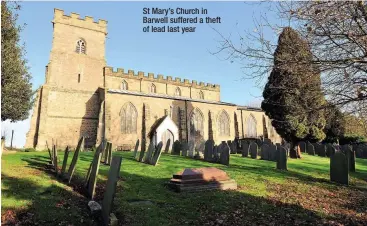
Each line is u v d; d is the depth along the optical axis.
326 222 6.25
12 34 18.39
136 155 17.50
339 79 4.81
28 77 21.56
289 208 7.14
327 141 30.47
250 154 19.19
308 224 6.09
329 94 4.95
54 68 34.09
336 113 5.64
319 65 4.70
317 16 4.24
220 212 6.61
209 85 48.44
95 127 34.41
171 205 6.93
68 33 35.94
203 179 8.59
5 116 20.55
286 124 19.08
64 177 8.86
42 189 7.25
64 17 36.00
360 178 12.27
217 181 8.75
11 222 5.19
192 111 38.22
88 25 37.44
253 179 10.44
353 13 4.04
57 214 5.76
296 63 4.79
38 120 31.44
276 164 14.37
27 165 11.21
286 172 12.55
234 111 42.59
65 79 34.47
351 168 14.14
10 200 6.15
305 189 9.41
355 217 6.72
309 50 4.69
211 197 7.67
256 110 45.62
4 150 18.38
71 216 5.77
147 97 34.69
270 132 46.22
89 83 35.88
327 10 4.12
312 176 12.06
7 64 18.00
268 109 21.11
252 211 6.77
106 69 37.59
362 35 4.15
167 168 12.30
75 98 34.22
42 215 5.64
